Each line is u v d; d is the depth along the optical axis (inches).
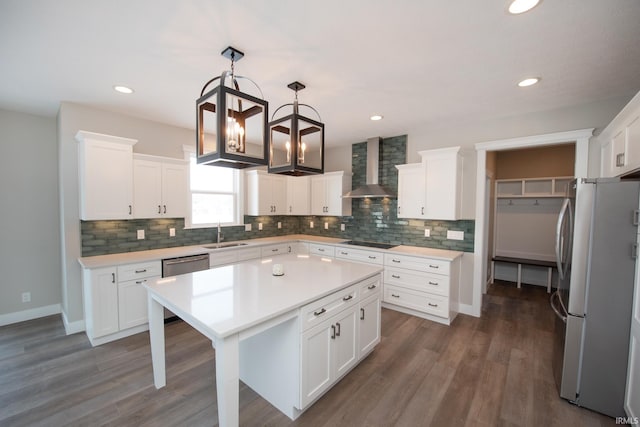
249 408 78.7
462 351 109.5
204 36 72.1
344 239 199.2
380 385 88.7
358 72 91.4
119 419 73.9
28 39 72.9
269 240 190.5
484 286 179.9
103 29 69.0
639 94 67.2
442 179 144.0
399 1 59.0
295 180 209.5
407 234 170.7
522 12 61.9
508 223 214.1
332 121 143.4
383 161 178.7
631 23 64.9
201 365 98.7
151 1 59.2
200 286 83.4
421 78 95.3
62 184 119.6
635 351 70.8
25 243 134.7
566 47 75.8
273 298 73.2
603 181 76.3
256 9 61.8
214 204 177.0
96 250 128.9
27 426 71.4
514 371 96.4
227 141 64.7
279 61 84.7
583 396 79.6
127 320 119.2
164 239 151.5
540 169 201.0
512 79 95.4
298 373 72.4
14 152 130.8
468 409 78.8
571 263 81.4
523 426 73.0
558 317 90.4
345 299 87.8
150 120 143.6
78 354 105.3
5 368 96.3
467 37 71.9
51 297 142.0
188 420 73.8
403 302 148.1
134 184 129.9
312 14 63.4
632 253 73.7
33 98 114.5
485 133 141.7
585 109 117.1
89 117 125.0
